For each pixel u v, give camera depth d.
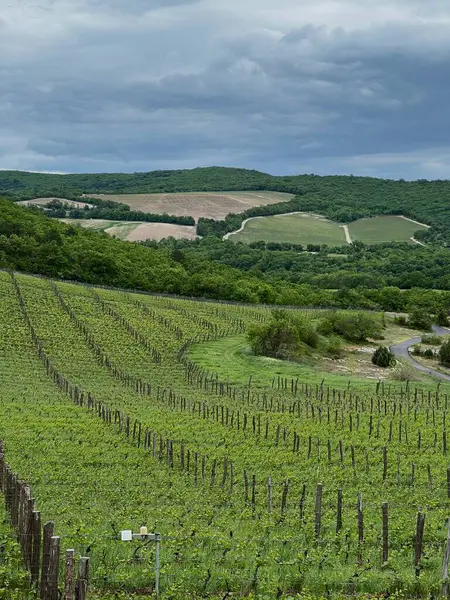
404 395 81.38
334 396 76.50
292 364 98.25
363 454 46.94
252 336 105.00
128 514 30.33
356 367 105.31
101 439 48.03
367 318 132.88
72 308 111.06
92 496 33.84
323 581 22.02
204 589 21.27
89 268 150.50
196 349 101.38
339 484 38.84
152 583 21.48
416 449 49.25
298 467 43.03
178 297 142.12
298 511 31.89
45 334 94.75
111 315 111.62
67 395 67.06
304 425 57.97
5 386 68.50
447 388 88.56
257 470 41.78
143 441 48.59
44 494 33.47
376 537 26.88
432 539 27.69
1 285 115.00
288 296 164.50
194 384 80.69
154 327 109.25
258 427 54.34
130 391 73.00
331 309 154.88
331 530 28.02
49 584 19.17
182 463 40.75
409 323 153.12
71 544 23.80
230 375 87.25
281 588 21.52
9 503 28.52
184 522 29.02
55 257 147.25
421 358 118.38
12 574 20.84
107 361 85.12
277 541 26.28
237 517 30.70
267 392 78.81
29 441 45.62
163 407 64.94
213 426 55.44
